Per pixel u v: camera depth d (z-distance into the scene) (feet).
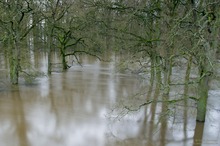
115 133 45.70
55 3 110.73
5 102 62.75
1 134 45.42
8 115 54.29
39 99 65.77
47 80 88.94
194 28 45.29
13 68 80.69
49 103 62.64
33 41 131.13
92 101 63.93
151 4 65.05
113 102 62.64
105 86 79.97
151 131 46.19
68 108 58.95
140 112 55.06
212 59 42.24
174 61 62.23
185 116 52.39
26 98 66.44
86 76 97.25
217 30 44.52
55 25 108.37
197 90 53.06
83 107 59.52
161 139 43.11
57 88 77.25
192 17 49.42
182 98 51.01
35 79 89.81
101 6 67.46
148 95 66.59
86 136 44.57
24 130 47.21
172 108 52.75
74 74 101.86
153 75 73.00
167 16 60.95
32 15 92.79
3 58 114.62
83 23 102.32
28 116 53.98
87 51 128.16
